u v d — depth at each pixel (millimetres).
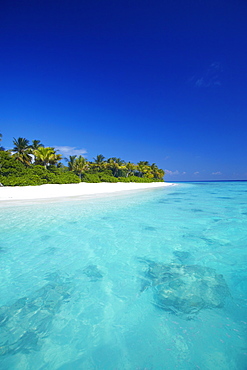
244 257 4566
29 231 6715
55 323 2547
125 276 3758
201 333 2352
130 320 2600
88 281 3584
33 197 16047
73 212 10062
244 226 7355
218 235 6238
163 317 2633
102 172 52969
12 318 2627
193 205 12688
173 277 3684
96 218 8703
